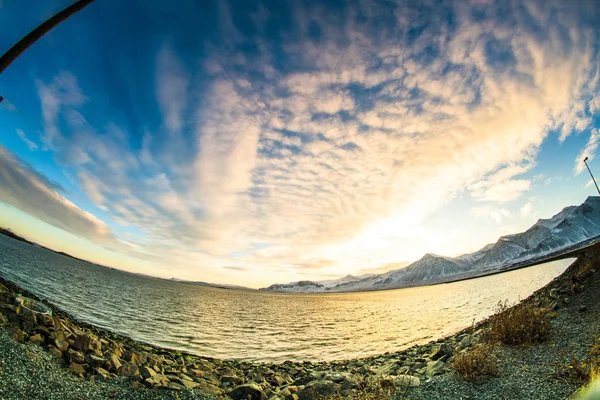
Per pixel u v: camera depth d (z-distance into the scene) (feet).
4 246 428.97
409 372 36.32
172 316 150.61
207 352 76.43
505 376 27.12
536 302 63.00
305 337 113.80
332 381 34.17
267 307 358.43
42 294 115.85
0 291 37.83
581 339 32.07
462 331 70.59
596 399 7.97
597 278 54.70
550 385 22.95
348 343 95.71
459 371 29.94
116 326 91.20
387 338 98.53
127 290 297.12
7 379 22.48
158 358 44.16
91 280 307.58
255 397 31.45
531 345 34.40
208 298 443.32
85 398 24.08
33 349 28.94
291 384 39.40
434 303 246.88
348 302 532.73
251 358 73.15
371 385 29.40
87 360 30.99
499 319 40.22
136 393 27.20
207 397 29.81
